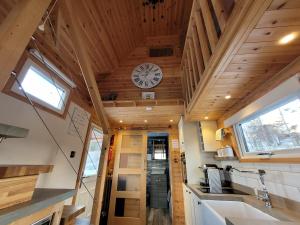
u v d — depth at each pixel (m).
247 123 2.21
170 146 4.25
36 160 1.75
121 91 3.73
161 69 3.89
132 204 3.81
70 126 2.43
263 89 1.71
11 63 0.84
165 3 3.73
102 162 2.70
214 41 1.39
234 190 2.38
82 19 2.43
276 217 1.36
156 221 4.05
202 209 2.04
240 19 0.98
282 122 1.61
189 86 2.74
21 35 0.86
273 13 0.89
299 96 1.33
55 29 1.88
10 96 1.47
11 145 1.45
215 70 1.46
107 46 3.28
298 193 1.40
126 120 4.07
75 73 2.94
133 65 4.03
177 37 4.37
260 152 1.93
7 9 1.49
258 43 1.12
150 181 5.59
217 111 2.64
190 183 3.06
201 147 3.17
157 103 3.23
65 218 1.30
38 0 0.92
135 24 3.87
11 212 0.68
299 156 1.38
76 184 2.58
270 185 1.73
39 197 0.96
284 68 1.42
